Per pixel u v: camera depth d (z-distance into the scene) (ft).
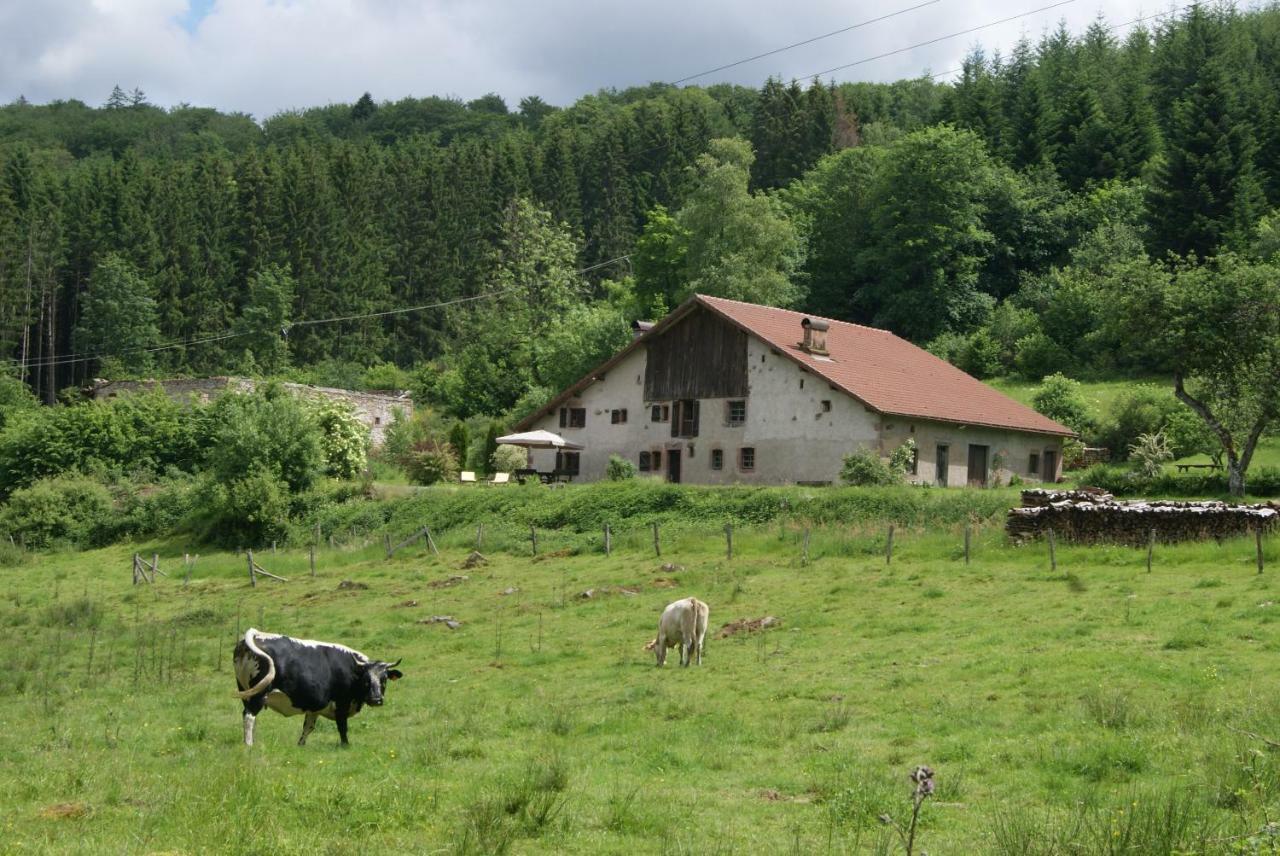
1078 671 56.90
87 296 356.38
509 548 130.00
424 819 35.99
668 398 174.81
